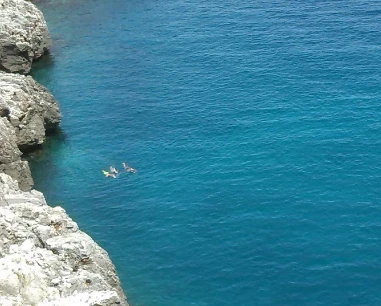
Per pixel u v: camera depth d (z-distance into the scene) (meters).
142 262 65.38
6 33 100.62
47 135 88.25
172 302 60.41
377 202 71.25
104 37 121.25
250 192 74.25
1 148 72.25
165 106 94.75
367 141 81.75
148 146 84.94
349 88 94.88
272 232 68.06
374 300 59.28
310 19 121.50
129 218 71.88
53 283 47.28
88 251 52.44
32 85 86.81
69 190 76.94
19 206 54.88
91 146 85.75
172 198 74.50
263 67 104.00
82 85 103.12
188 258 65.50
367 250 64.81
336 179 75.38
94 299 45.22
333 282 61.41
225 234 68.25
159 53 112.94
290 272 62.81
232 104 93.44
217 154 81.81
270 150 81.50
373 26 116.25
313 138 83.12
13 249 49.47
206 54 110.81
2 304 42.72
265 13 126.19
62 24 128.12
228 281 62.34
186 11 130.75
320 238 66.75
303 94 94.25
